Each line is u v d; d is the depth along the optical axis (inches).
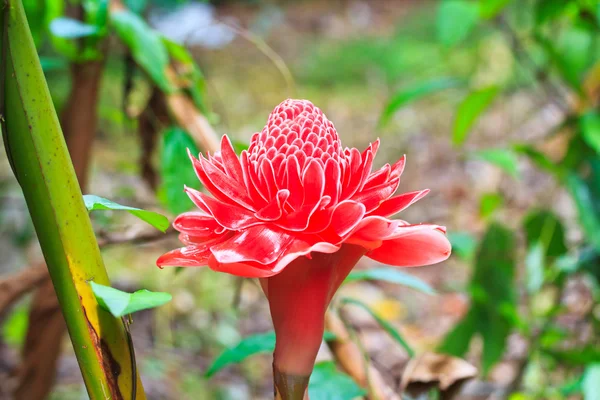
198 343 73.9
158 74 39.4
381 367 44.1
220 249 24.8
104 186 84.2
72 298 25.5
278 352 25.6
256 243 25.0
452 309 83.4
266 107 152.3
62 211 25.4
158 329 74.3
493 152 48.6
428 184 114.1
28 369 45.3
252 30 208.8
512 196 78.2
